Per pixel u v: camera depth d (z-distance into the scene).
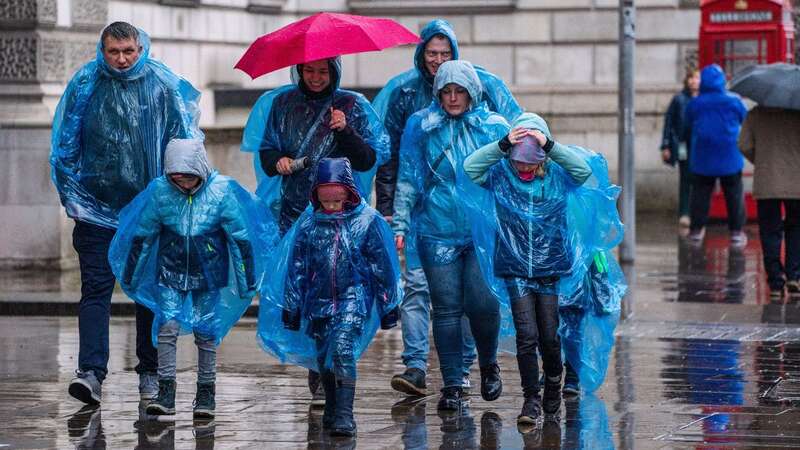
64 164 28.61
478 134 27.09
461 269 27.47
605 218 27.12
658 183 76.81
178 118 28.80
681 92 68.81
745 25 67.81
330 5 79.06
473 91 26.89
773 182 44.47
